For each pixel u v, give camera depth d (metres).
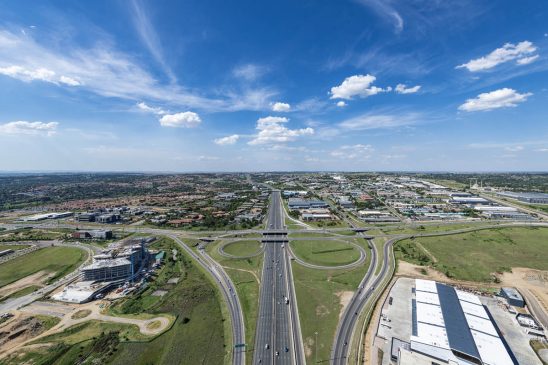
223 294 140.25
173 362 94.31
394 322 111.75
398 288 141.00
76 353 99.19
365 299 130.75
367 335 104.38
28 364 94.25
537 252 191.50
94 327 114.44
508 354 90.12
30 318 121.25
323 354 95.94
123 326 114.56
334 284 147.12
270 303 130.12
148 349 100.75
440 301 116.44
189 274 166.38
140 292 145.25
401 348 90.81
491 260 178.25
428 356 88.00
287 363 92.62
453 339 94.44
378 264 173.62
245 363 93.00
